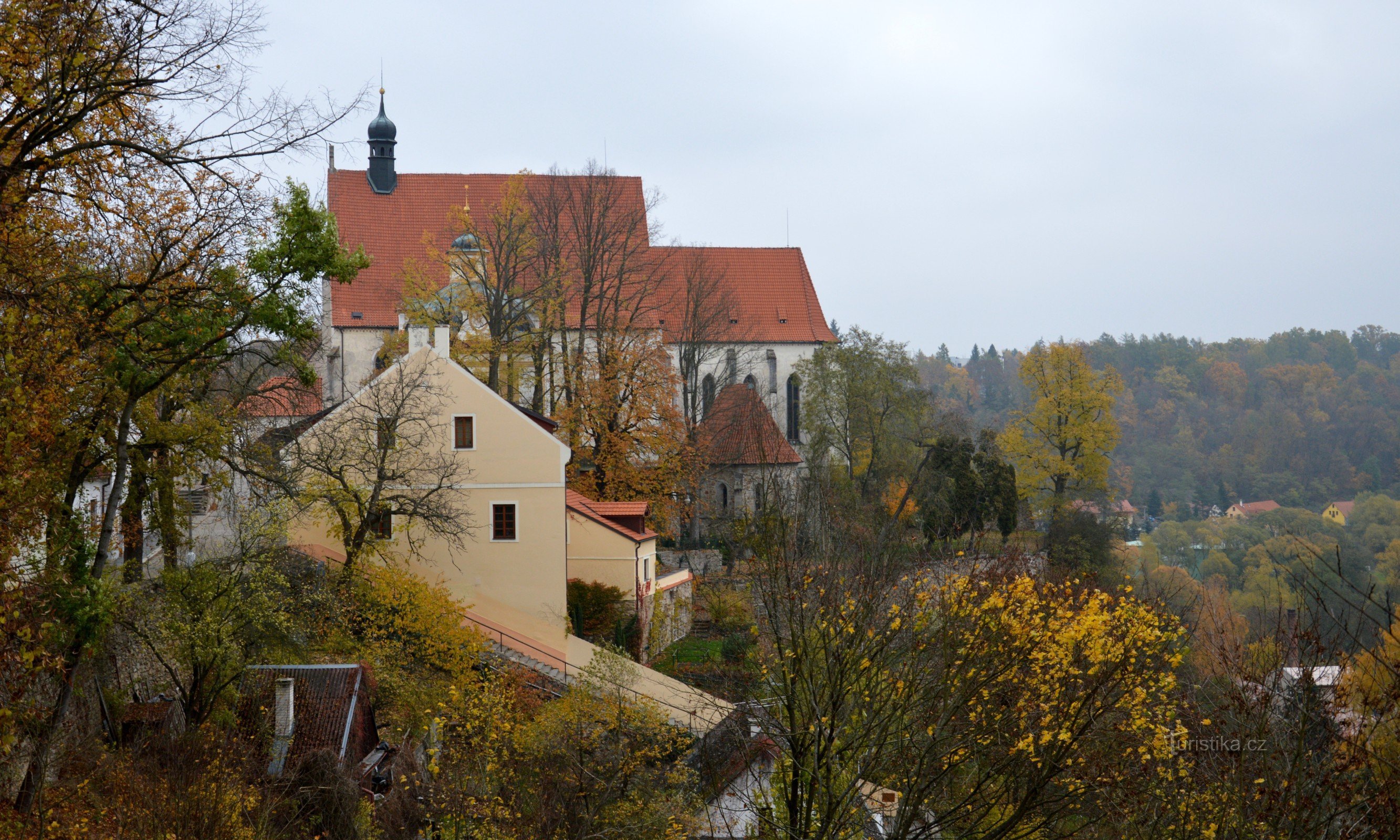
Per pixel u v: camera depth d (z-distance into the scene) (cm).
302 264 2295
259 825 1822
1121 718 1462
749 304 9238
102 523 2162
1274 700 1415
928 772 1469
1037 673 1446
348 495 3481
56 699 2067
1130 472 16312
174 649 2458
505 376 6156
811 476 2134
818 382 7769
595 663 2848
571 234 7400
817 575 1583
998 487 6869
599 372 6322
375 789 2448
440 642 3281
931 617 1515
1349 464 15600
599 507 5153
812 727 1502
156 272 1992
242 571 2638
